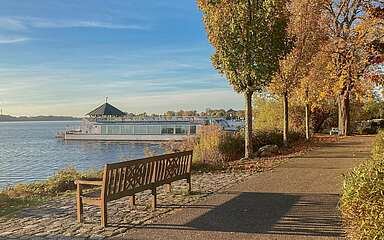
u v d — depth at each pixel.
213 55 18.36
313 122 40.97
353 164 15.48
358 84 30.67
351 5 30.73
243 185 11.66
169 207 9.10
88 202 7.91
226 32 17.48
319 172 13.68
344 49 29.33
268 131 24.39
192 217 8.13
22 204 10.05
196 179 12.98
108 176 7.71
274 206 8.88
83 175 14.11
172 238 6.78
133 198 9.36
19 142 74.50
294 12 23.45
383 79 18.80
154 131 74.19
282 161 17.02
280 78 23.45
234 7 17.36
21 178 26.00
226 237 6.75
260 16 17.41
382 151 9.40
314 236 6.65
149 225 7.63
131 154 44.09
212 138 18.84
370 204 4.80
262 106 32.72
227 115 76.44
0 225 8.01
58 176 14.16
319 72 28.81
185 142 19.42
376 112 43.03
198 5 17.94
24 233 7.37
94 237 6.98
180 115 81.81
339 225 7.24
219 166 15.59
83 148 58.25
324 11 30.56
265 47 17.41
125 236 6.98
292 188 10.95
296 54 23.42
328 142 27.08
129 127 77.00
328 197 9.64
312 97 29.20
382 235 4.50
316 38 24.34
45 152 51.19
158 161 9.27
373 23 18.81
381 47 16.30
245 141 18.88
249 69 17.53
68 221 8.17
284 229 7.11
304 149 22.28
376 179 5.06
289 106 34.38
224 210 8.66
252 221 7.70
